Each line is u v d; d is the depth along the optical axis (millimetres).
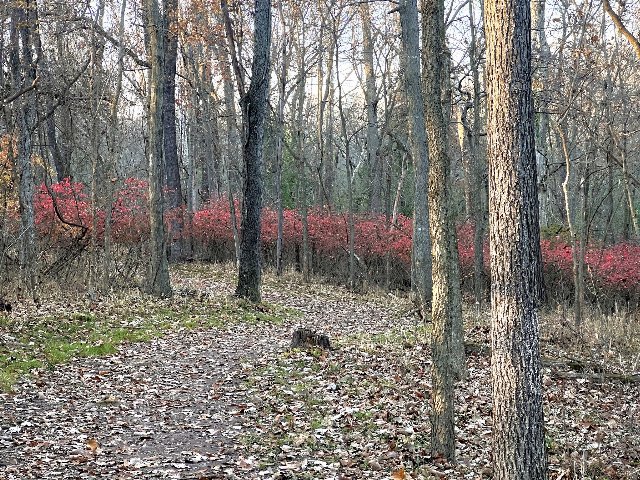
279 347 11758
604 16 16375
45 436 6637
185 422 7492
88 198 18047
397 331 14305
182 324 12930
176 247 24797
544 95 15508
